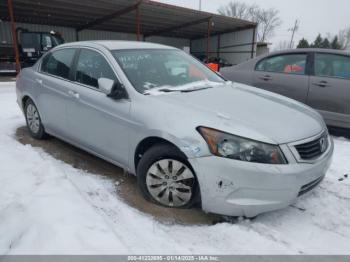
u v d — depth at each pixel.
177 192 2.68
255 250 2.26
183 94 3.04
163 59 3.67
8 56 16.11
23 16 19.44
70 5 16.45
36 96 4.28
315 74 5.07
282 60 5.46
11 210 2.40
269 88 5.50
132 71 3.22
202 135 2.44
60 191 2.68
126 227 2.43
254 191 2.33
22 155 3.61
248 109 2.78
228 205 2.39
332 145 2.94
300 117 2.82
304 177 2.38
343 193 3.15
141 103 2.87
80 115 3.48
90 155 4.01
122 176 3.42
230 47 26.56
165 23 22.39
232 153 2.34
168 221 2.58
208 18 20.30
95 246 2.02
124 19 20.86
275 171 2.29
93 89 3.37
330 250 2.30
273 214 2.74
